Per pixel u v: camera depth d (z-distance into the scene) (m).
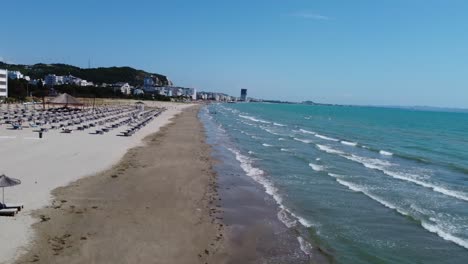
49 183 23.83
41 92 135.00
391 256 15.68
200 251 15.59
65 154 33.84
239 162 35.59
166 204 21.36
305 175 30.77
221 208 21.39
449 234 18.20
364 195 24.88
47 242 15.23
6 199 20.03
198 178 28.00
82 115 75.50
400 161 39.62
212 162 34.66
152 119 81.38
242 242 16.75
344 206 22.44
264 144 49.44
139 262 14.20
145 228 17.58
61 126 54.31
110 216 18.77
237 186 26.50
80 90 165.88
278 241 17.02
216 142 49.28
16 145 37.22
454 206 22.80
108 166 29.94
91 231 16.70
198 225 18.48
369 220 20.06
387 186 27.59
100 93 172.88
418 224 19.55
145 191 23.59
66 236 15.96
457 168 35.66
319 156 40.78
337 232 18.27
